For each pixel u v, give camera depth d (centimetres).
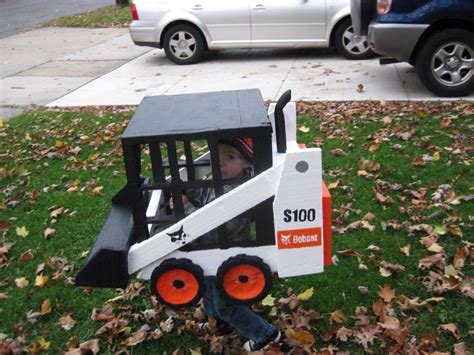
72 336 321
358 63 951
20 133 701
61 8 2245
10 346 312
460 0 669
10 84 966
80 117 746
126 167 228
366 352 289
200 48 1031
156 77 948
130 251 241
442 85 703
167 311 335
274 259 245
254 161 228
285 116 281
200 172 296
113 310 340
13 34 1577
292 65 971
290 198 231
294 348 293
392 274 349
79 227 449
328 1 966
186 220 234
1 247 426
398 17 693
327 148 568
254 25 999
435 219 408
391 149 548
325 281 348
